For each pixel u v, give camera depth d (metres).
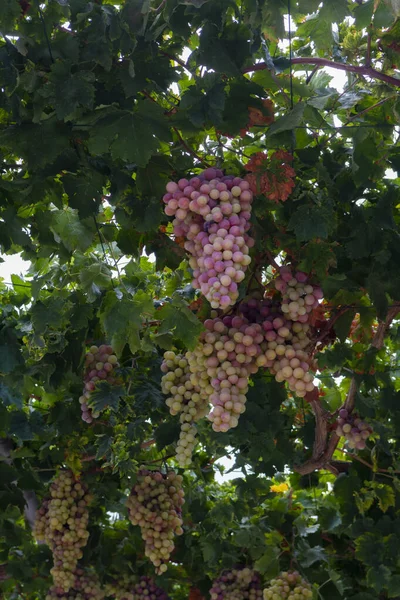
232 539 3.81
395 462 3.25
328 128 2.41
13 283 3.54
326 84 2.46
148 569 3.92
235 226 1.88
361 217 2.51
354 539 3.51
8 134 2.13
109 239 2.68
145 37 2.06
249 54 2.09
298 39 2.71
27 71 2.03
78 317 2.83
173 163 2.37
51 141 2.13
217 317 2.39
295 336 2.32
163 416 3.13
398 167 2.55
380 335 2.97
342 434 3.05
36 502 3.98
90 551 3.71
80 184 2.25
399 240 2.58
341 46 2.47
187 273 2.87
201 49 2.06
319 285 2.36
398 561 3.23
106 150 2.08
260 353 2.25
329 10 2.04
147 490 3.12
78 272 2.78
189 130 2.18
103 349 2.98
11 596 4.40
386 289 2.58
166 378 2.66
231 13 2.11
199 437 3.09
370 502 3.27
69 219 2.45
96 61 2.05
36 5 2.00
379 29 2.29
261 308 2.35
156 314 2.32
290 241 2.33
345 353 3.03
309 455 3.75
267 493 3.56
